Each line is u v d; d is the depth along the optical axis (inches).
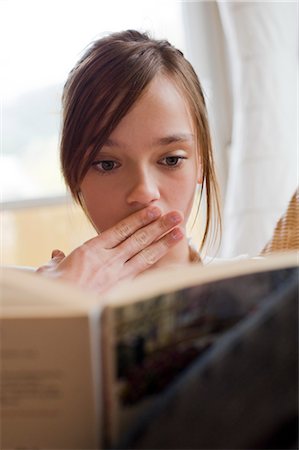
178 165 32.2
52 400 15.8
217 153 73.5
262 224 57.0
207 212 40.9
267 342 15.2
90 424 15.8
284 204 56.9
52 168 76.2
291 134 59.4
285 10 59.6
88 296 15.7
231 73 73.2
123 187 31.4
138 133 30.7
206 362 15.0
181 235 30.7
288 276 16.0
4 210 78.2
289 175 57.9
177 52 36.0
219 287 15.4
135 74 31.1
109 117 30.8
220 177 72.9
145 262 30.1
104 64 32.3
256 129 58.4
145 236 30.2
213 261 39.1
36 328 15.1
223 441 15.2
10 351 15.5
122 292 14.8
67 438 16.2
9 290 16.0
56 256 35.8
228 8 60.4
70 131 33.6
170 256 31.8
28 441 16.5
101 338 15.0
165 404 14.8
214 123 73.6
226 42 73.0
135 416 15.7
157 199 31.4
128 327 14.7
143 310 14.7
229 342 15.1
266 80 58.8
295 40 60.4
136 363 15.1
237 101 60.9
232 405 15.1
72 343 15.1
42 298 15.6
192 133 33.4
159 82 31.7
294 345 15.4
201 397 14.9
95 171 32.1
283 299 15.4
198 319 15.4
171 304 15.0
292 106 59.9
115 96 30.9
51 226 77.4
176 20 72.9
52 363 15.4
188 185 32.7
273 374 15.3
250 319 15.5
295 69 60.4
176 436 15.0
